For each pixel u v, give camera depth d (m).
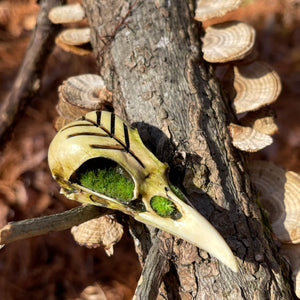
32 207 0.35
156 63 0.26
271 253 0.23
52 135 0.39
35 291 0.33
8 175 0.36
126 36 0.27
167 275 0.22
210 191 0.22
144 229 0.23
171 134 0.24
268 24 0.50
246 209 0.23
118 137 0.21
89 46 0.32
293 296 0.23
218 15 0.27
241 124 0.28
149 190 0.20
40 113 0.41
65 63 0.44
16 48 0.46
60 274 0.33
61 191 0.22
